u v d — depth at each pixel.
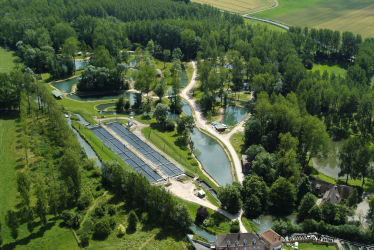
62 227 156.38
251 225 167.88
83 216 164.38
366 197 189.12
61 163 182.88
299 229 162.25
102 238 151.88
